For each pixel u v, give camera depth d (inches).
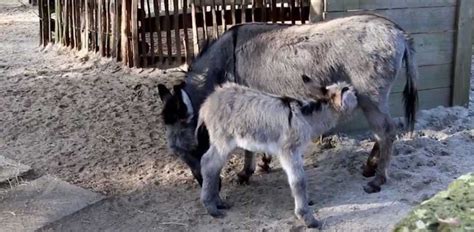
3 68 346.9
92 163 243.9
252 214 210.8
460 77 273.1
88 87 310.3
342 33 216.7
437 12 263.6
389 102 261.3
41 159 247.0
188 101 214.4
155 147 254.2
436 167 229.8
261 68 222.1
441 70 270.7
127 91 303.6
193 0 319.6
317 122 203.5
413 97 223.6
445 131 255.4
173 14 327.0
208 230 205.0
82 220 211.8
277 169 235.6
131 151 251.8
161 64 331.9
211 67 225.5
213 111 206.5
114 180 232.8
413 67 222.4
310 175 229.5
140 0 331.3
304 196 202.7
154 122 273.1
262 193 221.6
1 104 294.2
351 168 231.9
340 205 211.9
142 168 240.1
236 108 203.6
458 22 266.7
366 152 242.1
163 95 218.4
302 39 219.3
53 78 324.8
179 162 242.8
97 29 351.3
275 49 220.8
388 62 215.5
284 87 220.5
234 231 203.6
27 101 296.4
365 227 201.6
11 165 240.7
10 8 586.6
